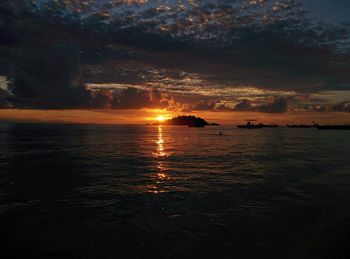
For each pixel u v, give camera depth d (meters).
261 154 47.62
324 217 13.88
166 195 18.64
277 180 23.89
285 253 10.05
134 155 44.97
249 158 41.38
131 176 25.92
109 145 65.94
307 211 14.88
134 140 88.38
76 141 77.94
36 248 10.55
